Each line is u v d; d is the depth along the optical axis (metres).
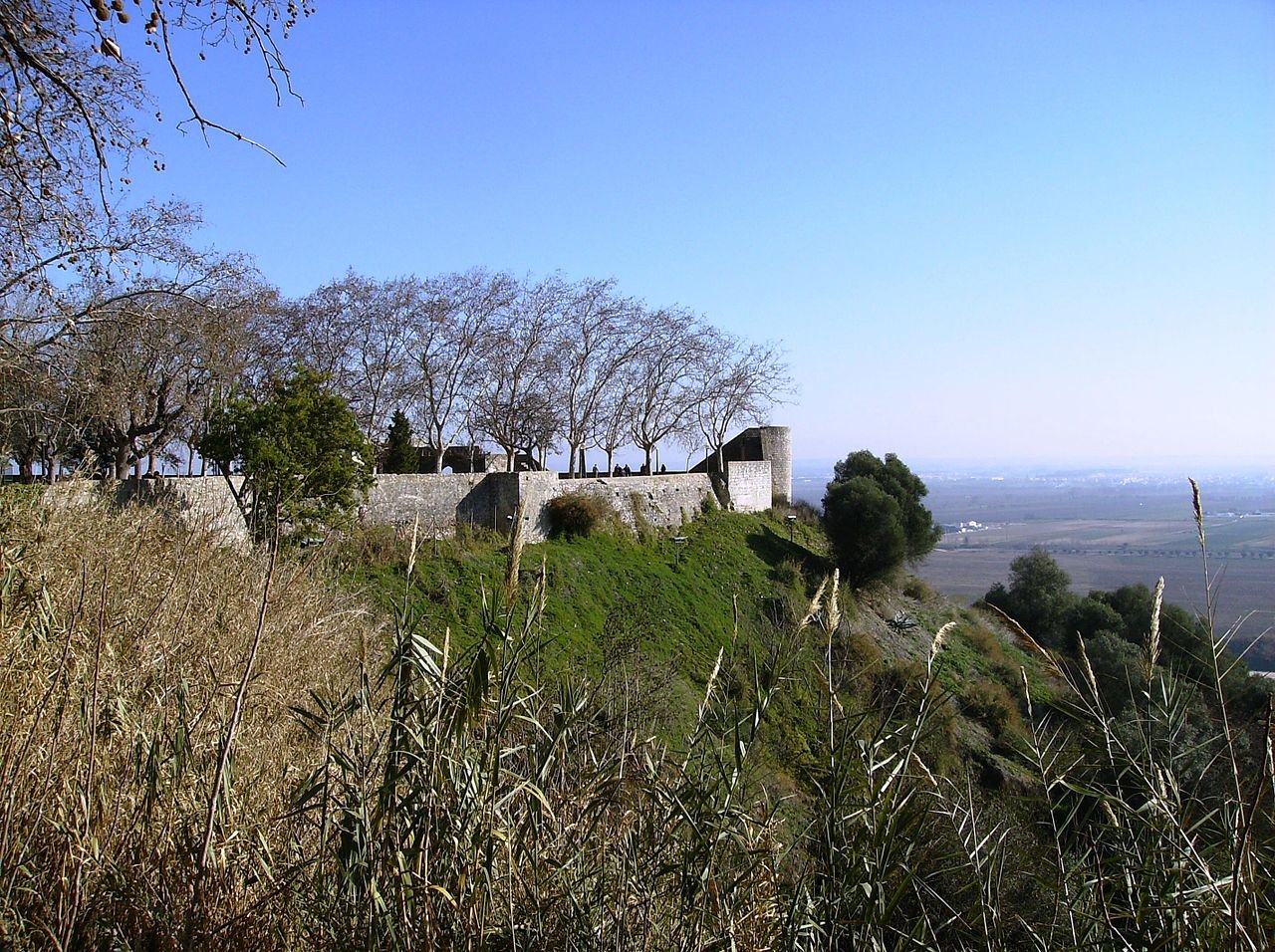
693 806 4.24
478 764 3.79
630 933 3.95
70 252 10.85
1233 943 3.26
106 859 3.59
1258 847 3.79
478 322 37.41
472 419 39.16
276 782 4.65
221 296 20.36
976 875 4.53
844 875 4.06
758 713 4.71
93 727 3.77
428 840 3.65
